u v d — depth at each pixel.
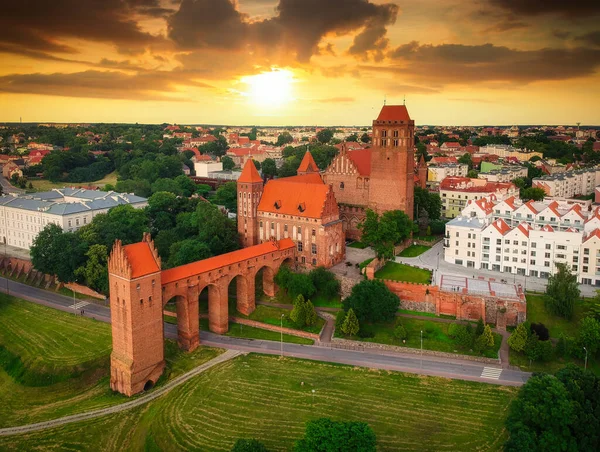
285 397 107.31
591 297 133.00
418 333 129.00
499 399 104.56
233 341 131.88
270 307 146.00
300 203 157.62
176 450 94.44
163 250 173.25
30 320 148.75
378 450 91.88
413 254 166.88
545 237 144.12
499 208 172.12
